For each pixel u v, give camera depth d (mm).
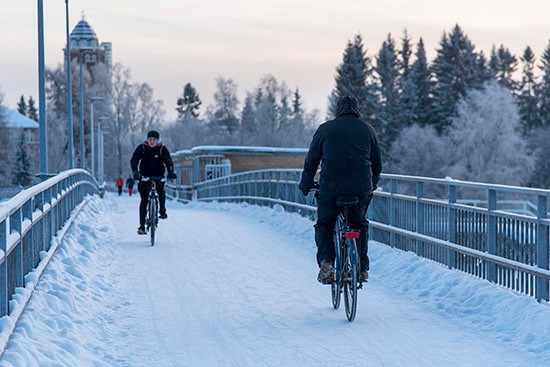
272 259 16375
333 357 8586
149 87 144125
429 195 84812
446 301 11289
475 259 12070
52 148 141750
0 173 128625
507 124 80625
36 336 8367
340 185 10180
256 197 30859
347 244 10367
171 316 10734
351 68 106688
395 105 108125
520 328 9445
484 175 79562
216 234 21484
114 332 9805
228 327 10078
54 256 13180
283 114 163500
